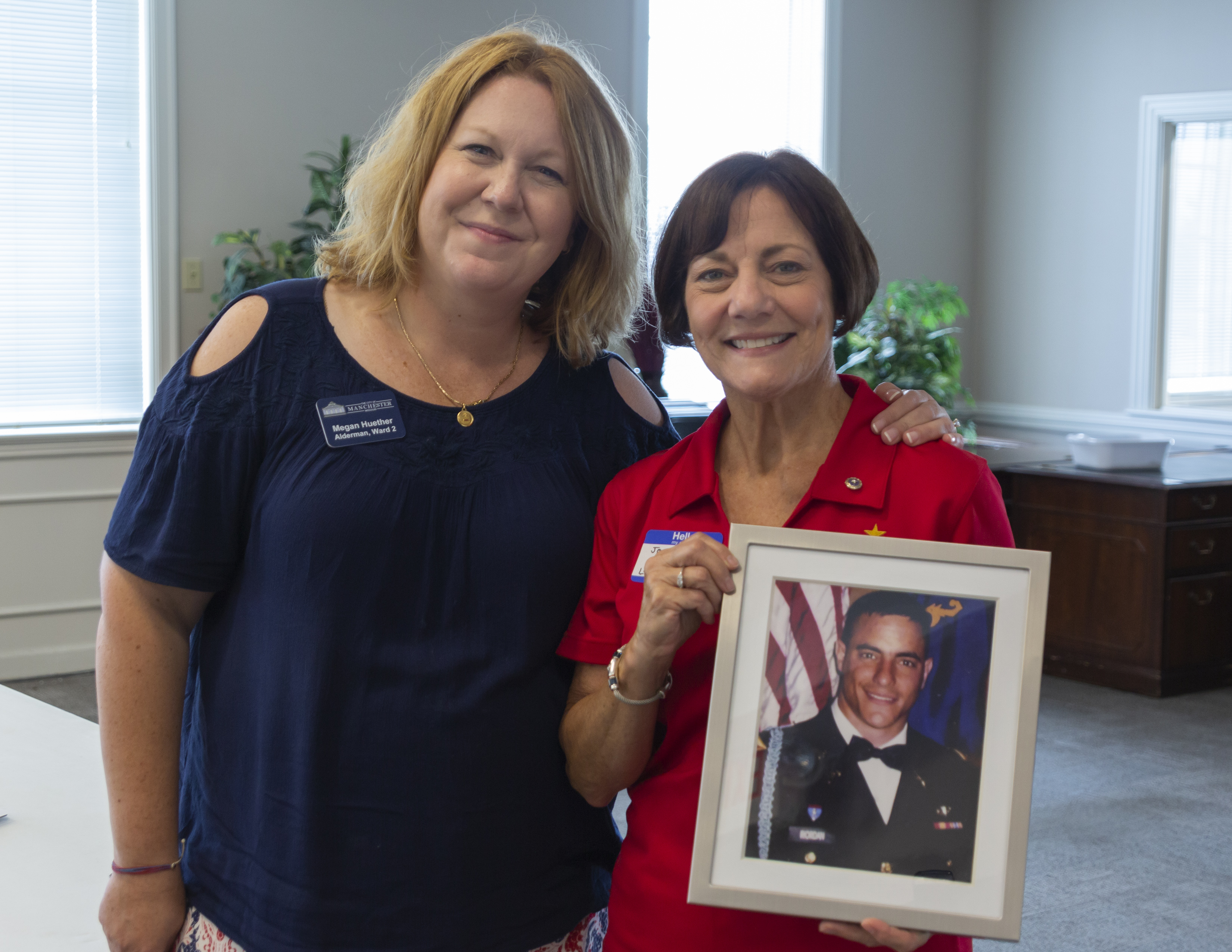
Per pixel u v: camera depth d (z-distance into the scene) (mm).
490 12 5328
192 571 1206
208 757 1245
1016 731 963
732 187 1082
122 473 4617
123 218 4621
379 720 1177
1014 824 948
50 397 4555
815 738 986
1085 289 6828
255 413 1215
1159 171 6414
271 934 1171
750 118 6320
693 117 6062
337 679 1179
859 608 1001
